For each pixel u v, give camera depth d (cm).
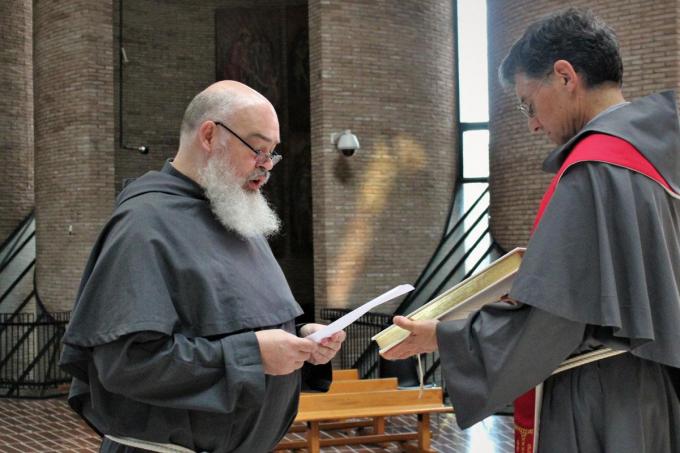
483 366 180
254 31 1684
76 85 1273
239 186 225
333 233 1224
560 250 172
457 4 1525
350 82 1241
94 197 1270
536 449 189
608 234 173
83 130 1268
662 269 173
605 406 178
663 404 185
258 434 230
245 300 218
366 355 1179
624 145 179
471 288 204
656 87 905
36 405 1052
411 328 195
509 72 205
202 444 215
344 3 1237
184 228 216
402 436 743
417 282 1302
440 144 1377
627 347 172
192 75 1664
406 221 1302
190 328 209
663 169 181
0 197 1770
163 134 1639
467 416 183
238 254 227
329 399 682
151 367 196
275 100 1689
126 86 1608
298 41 1681
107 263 207
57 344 1234
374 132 1263
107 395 216
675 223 187
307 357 212
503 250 1203
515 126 1154
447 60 1403
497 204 1214
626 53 928
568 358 184
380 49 1270
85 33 1264
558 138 200
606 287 166
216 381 203
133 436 215
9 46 1794
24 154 1820
